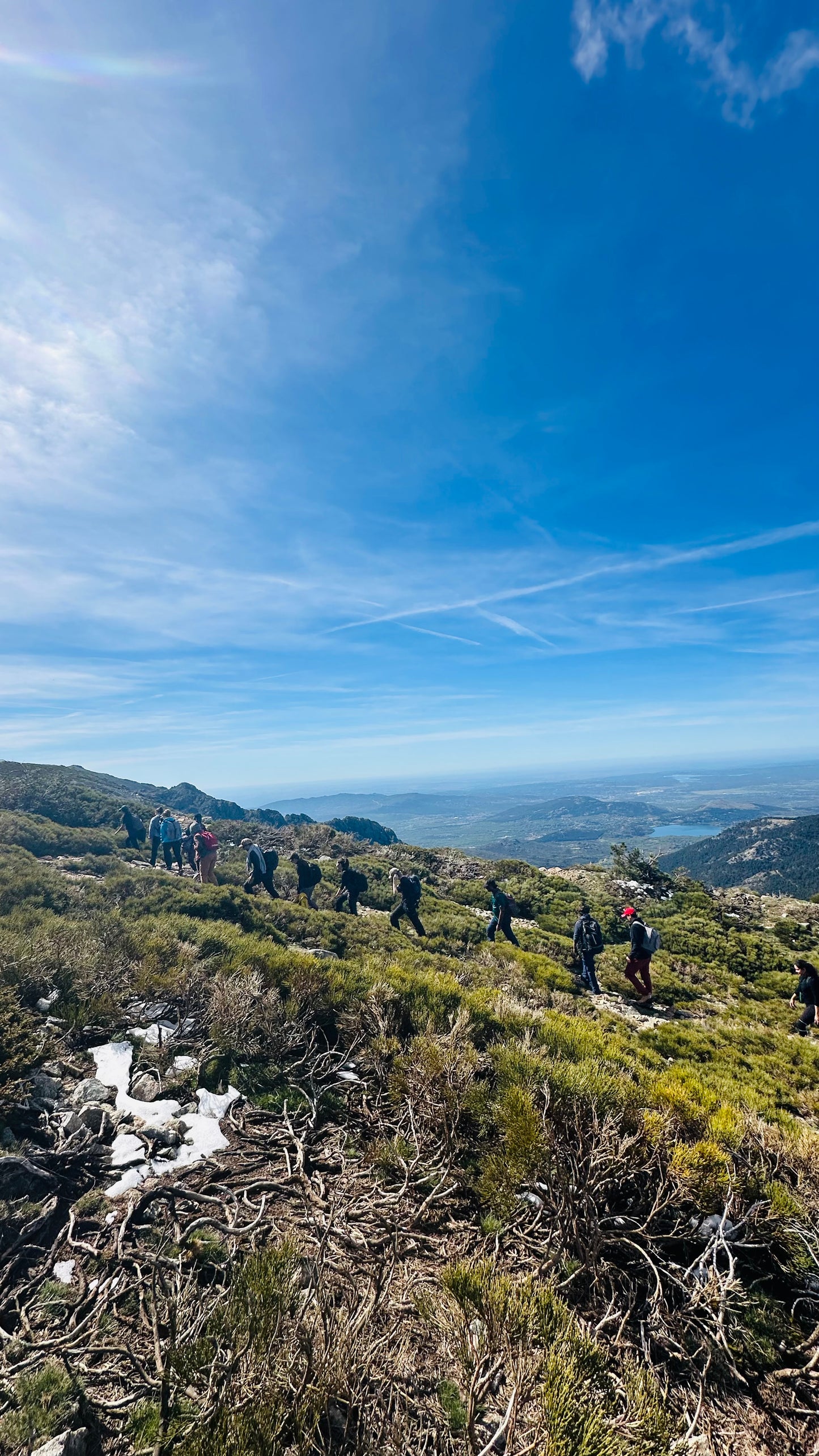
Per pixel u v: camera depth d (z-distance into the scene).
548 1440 2.45
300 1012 6.88
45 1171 3.85
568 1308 3.35
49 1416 2.53
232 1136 4.74
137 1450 2.46
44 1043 5.09
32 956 6.52
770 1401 3.03
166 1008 6.52
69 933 7.81
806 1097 8.44
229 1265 3.40
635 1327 3.39
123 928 8.86
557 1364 2.75
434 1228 3.98
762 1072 9.34
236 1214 3.85
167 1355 2.70
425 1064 5.47
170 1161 4.30
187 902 11.48
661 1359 3.19
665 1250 3.88
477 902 21.89
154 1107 4.88
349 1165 4.51
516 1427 2.60
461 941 15.15
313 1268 3.24
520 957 13.78
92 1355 2.84
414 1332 3.10
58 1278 3.26
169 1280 3.24
